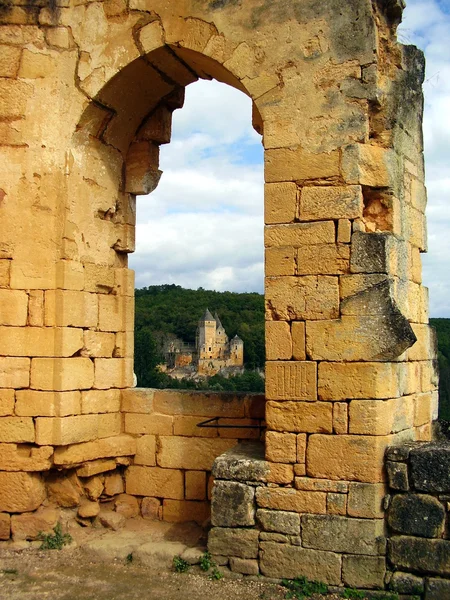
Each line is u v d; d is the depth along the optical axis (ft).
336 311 23.07
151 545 25.43
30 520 26.61
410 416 25.21
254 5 25.13
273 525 22.90
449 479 21.18
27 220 27.12
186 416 29.19
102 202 29.71
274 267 23.95
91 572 23.82
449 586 20.77
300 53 24.23
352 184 23.20
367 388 22.44
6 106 27.37
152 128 31.42
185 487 28.99
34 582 22.86
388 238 22.94
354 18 23.62
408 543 21.45
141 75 28.19
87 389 28.37
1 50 27.53
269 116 24.50
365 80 23.36
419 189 27.71
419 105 27.68
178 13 26.35
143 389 30.19
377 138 24.09
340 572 21.97
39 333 26.86
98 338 29.14
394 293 23.54
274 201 24.16
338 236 23.22
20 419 26.68
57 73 27.61
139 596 21.70
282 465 23.18
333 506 22.35
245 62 25.07
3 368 26.81
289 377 23.44
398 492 21.97
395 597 21.16
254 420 28.22
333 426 22.72
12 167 27.27
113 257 30.89
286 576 22.54
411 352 25.73
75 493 27.86
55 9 27.76
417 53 27.12
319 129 23.80
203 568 23.53
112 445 29.07
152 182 31.81
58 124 27.50
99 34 27.45
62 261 27.02
